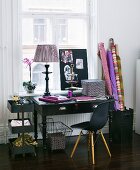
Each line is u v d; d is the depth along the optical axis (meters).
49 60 4.26
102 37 4.98
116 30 5.04
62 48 4.94
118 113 4.51
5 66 4.53
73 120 4.89
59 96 4.37
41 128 4.54
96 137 4.69
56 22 4.88
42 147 4.35
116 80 4.97
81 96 4.38
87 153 4.10
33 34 4.81
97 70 4.99
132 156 3.97
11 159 3.88
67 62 4.80
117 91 4.97
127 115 4.52
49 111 3.92
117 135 4.56
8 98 4.57
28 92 4.61
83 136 4.93
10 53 4.55
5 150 4.24
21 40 4.64
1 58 4.49
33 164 3.70
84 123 4.01
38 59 4.27
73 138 4.82
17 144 3.96
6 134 4.56
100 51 4.88
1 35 4.46
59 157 3.95
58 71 4.91
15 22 4.53
